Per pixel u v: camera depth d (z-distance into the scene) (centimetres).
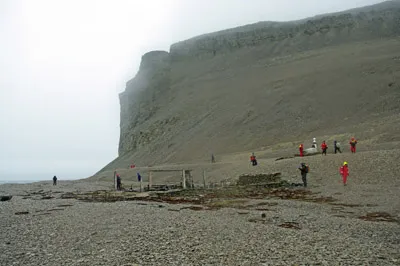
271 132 9719
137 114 18638
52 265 1245
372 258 1316
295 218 2198
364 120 8150
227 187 4234
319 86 11500
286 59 17900
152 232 1772
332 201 2827
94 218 2278
